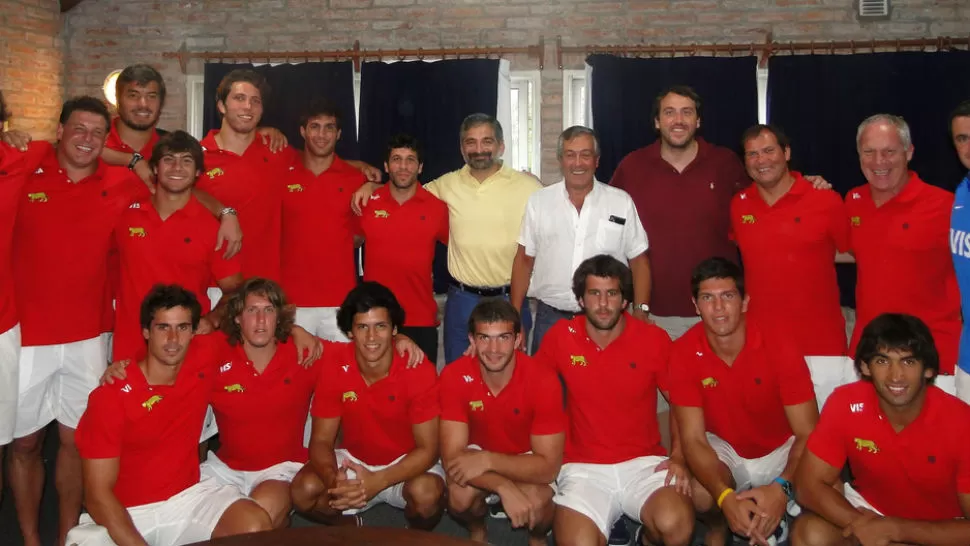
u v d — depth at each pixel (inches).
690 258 130.3
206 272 120.6
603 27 181.0
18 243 111.0
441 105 177.9
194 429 103.7
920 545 89.2
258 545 73.5
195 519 100.1
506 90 180.1
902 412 90.8
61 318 113.8
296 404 112.7
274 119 181.9
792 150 170.1
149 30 192.9
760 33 176.9
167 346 96.2
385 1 185.8
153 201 117.0
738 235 124.3
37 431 115.4
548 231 129.8
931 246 110.7
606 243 128.5
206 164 129.4
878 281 114.3
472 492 108.5
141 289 115.6
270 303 106.0
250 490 110.8
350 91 180.7
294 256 137.3
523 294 134.3
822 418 96.3
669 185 130.7
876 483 95.5
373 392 109.8
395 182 132.8
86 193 113.0
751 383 107.4
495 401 108.5
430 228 135.3
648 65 172.7
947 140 165.3
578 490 105.3
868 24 174.6
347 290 139.3
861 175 168.7
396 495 113.4
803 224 118.5
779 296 120.3
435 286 181.6
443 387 109.7
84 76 195.5
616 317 106.9
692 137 129.0
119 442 96.6
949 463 89.7
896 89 166.9
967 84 164.9
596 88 173.0
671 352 110.1
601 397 109.9
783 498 98.5
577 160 124.7
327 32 187.3
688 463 105.9
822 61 168.9
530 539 114.2
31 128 189.0
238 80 128.9
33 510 116.3
